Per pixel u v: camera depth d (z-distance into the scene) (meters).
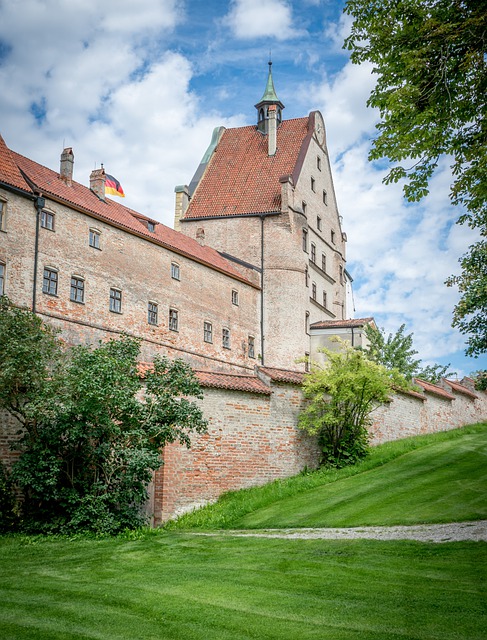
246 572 14.63
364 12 16.36
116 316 37.34
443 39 15.20
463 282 23.28
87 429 21.48
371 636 10.17
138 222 41.62
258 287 52.19
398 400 36.31
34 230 32.41
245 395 27.67
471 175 16.12
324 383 29.06
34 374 21.38
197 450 25.73
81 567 16.33
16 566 16.75
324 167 62.19
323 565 14.79
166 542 19.53
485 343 23.02
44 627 11.34
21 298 31.30
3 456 24.12
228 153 60.53
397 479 25.17
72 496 21.17
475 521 18.20
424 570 13.77
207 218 54.91
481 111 15.54
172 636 10.74
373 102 16.38
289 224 52.97
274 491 25.75
